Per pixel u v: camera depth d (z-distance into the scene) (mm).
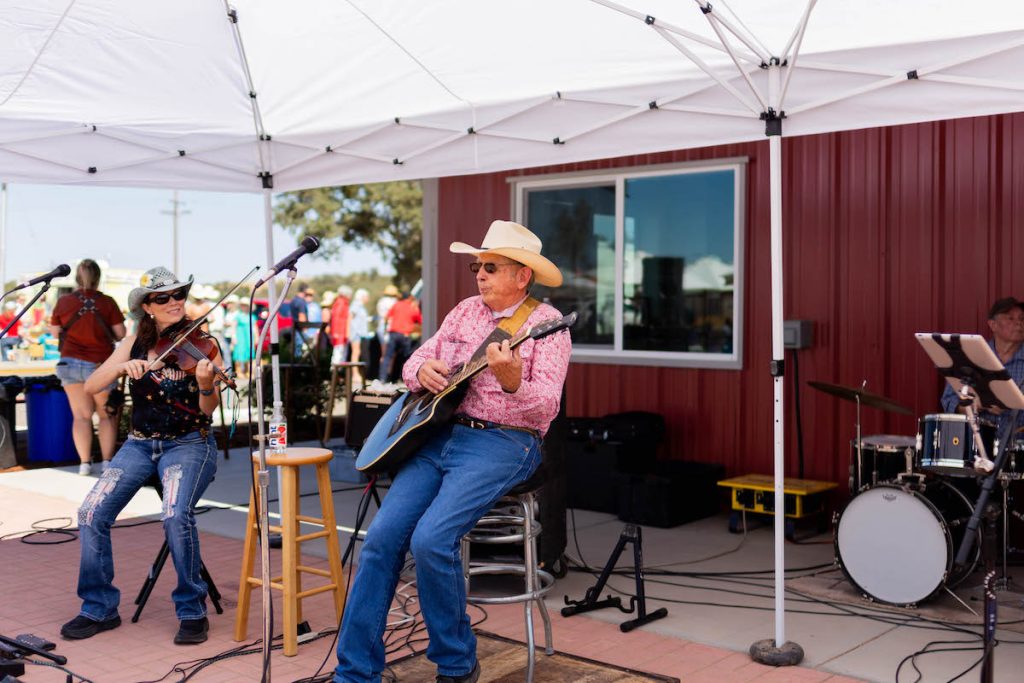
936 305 6164
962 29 3957
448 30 4906
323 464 4312
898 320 6305
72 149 5848
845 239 6508
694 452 7223
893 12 3988
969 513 4789
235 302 14859
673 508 6609
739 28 4250
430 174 5809
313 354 11188
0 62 5125
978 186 6008
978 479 4777
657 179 7406
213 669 3984
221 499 7566
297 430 11039
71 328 8336
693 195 7254
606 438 7039
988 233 5973
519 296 3682
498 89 5367
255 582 4289
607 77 4953
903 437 5320
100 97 5648
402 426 3549
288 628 4137
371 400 7281
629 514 6746
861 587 4922
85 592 4414
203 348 4484
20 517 6902
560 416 5172
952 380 3320
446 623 3432
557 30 4688
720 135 4609
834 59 4230
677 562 5734
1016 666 4035
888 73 4113
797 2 3998
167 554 4613
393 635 4375
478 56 5086
